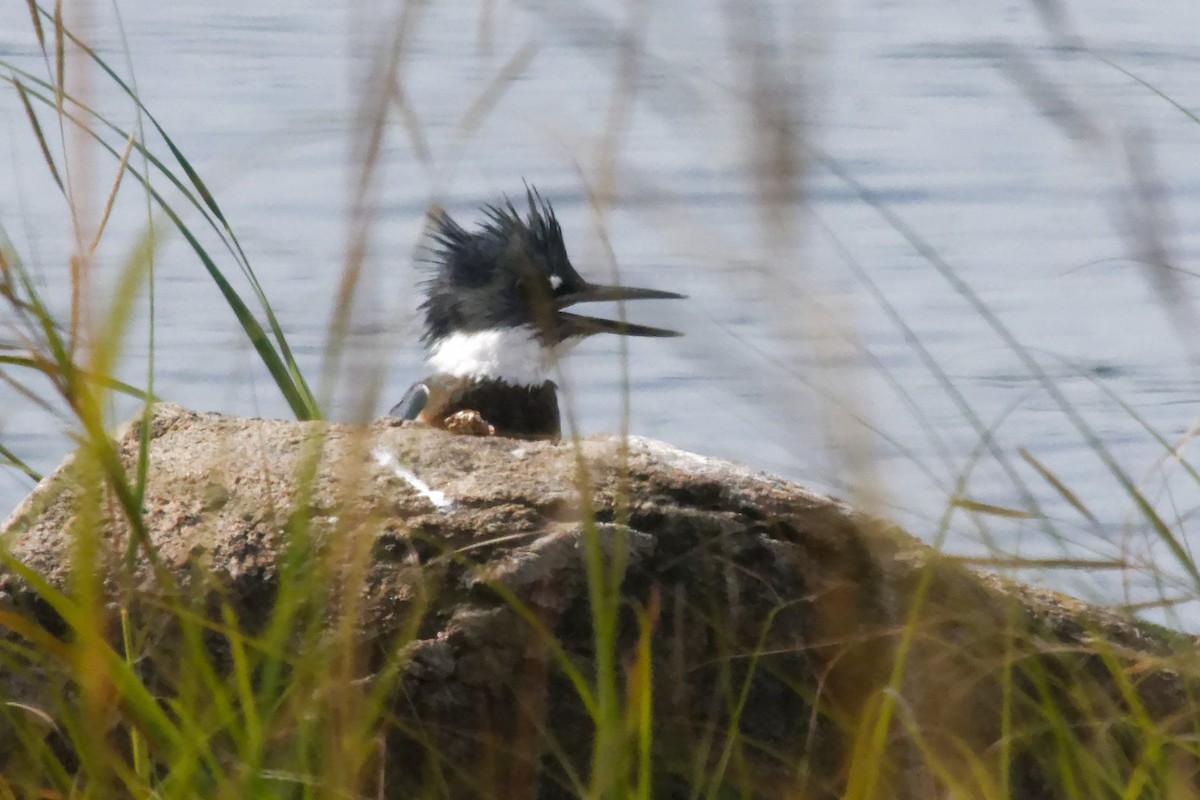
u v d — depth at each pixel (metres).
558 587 7.15
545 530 7.30
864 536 7.43
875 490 5.49
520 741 6.97
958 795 6.14
